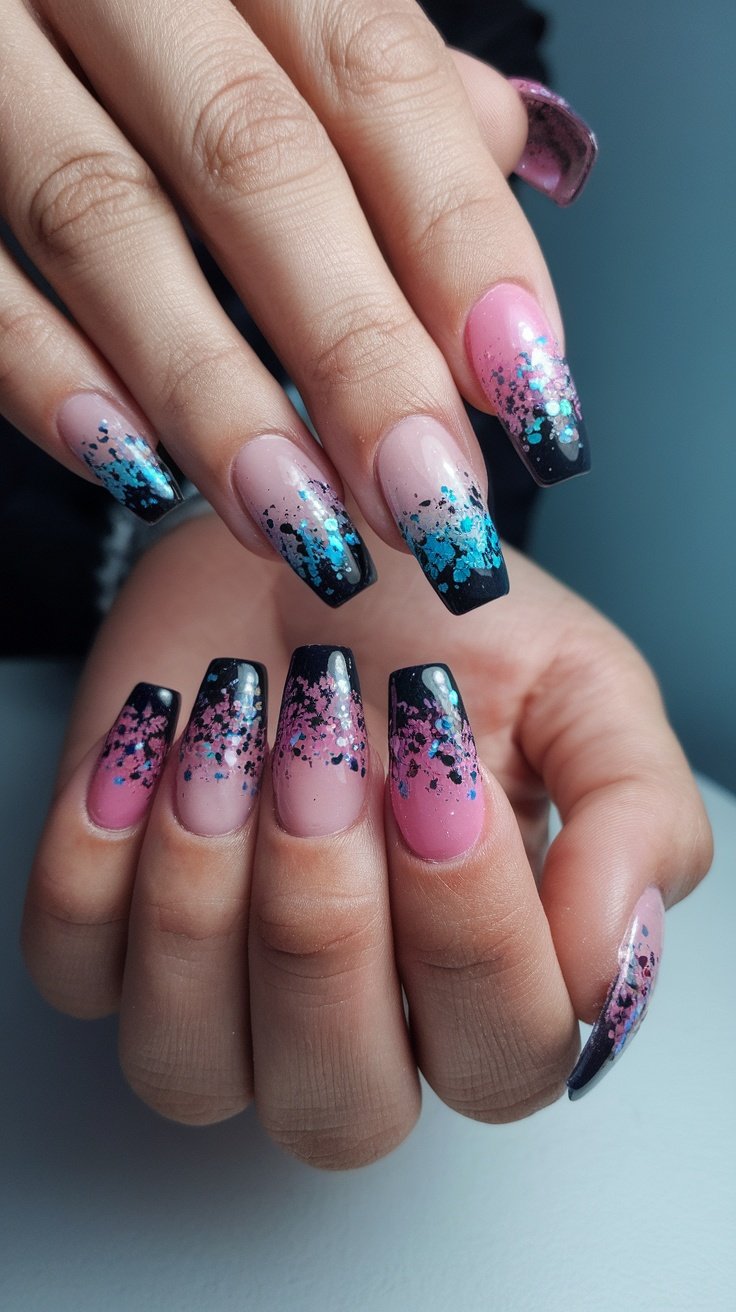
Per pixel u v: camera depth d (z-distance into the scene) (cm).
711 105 35
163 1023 14
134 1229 14
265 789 13
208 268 23
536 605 19
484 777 13
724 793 26
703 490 39
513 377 13
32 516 27
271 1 13
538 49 31
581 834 15
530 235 13
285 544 13
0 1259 14
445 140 13
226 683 13
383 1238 14
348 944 13
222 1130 16
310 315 12
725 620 40
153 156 13
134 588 20
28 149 12
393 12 13
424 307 13
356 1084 14
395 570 19
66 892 14
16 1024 17
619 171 37
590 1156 16
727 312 37
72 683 26
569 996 14
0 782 22
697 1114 17
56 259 12
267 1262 14
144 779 14
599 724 17
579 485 41
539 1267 14
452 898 13
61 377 13
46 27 13
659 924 14
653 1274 14
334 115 13
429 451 12
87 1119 16
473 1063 14
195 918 13
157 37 12
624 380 39
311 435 13
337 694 13
